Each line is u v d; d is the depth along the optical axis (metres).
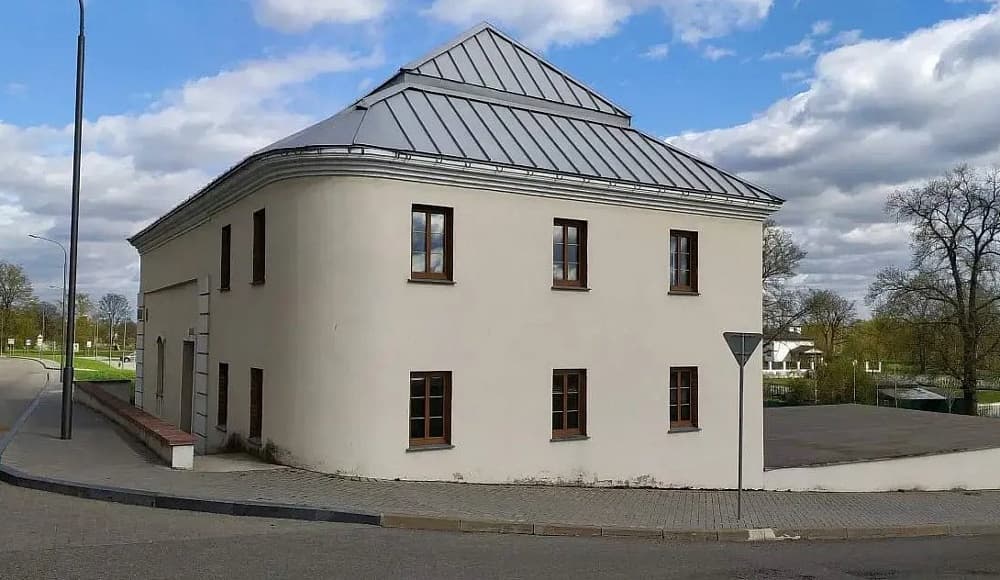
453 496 11.57
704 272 16.59
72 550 7.88
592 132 17.34
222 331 16.44
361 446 12.58
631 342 15.48
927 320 42.97
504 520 10.02
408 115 14.67
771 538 10.80
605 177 14.88
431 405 13.38
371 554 8.15
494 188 13.89
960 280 42.00
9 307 85.19
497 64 17.83
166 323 22.20
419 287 13.12
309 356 12.84
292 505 10.07
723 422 16.69
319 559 7.83
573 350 14.73
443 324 13.32
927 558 9.84
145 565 7.38
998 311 41.50
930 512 14.17
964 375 42.47
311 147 12.56
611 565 8.28
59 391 34.16
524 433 14.09
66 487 11.05
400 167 12.88
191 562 7.53
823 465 18.06
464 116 15.52
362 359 12.66
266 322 13.80
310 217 12.93
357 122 13.90
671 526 10.64
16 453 14.12
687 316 16.28
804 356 71.69
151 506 10.30
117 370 54.53
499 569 7.81
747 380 17.06
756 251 17.38
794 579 8.19
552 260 14.56
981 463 20.77
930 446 21.38
